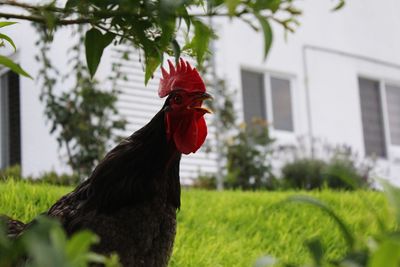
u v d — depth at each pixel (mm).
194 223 7039
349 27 17297
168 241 3598
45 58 11219
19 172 11070
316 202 1997
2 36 2764
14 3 2273
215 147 13469
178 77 3621
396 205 1718
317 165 13734
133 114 12953
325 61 16625
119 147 3547
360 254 1792
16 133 12836
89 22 2375
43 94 11203
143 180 3475
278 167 14633
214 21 14461
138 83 13016
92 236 1598
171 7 1994
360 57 17391
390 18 18375
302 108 16031
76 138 11195
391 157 17688
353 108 16922
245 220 7539
